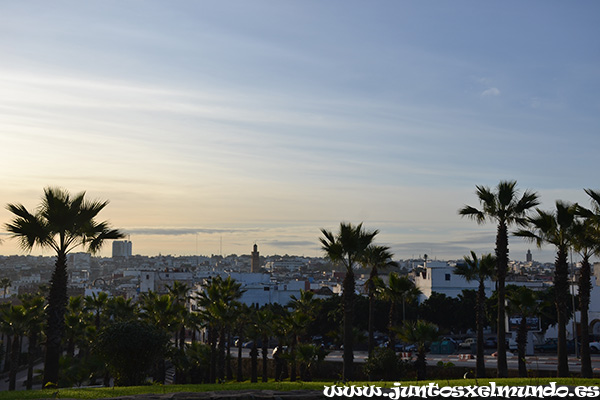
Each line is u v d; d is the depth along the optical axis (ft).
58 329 102.73
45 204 102.78
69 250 106.01
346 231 116.47
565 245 121.90
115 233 108.47
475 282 378.73
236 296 184.34
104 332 102.17
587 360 118.73
